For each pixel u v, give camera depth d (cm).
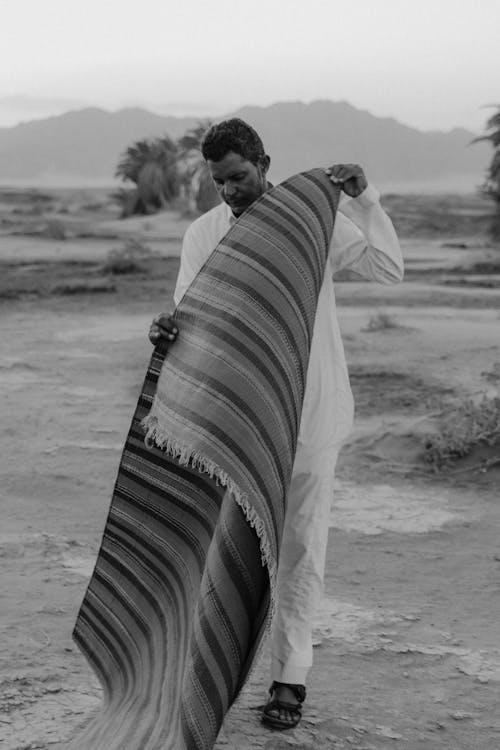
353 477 858
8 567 608
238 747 388
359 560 650
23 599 553
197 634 334
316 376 384
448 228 5744
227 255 348
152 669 368
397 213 7281
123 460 367
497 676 473
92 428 1016
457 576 623
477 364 1452
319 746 396
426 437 908
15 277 2845
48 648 484
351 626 531
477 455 876
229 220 390
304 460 387
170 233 5153
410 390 1237
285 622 399
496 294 2567
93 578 382
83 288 2523
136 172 7075
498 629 534
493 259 3509
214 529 362
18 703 423
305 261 351
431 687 460
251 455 330
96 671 386
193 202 6662
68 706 423
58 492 791
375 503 783
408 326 1895
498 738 413
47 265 3262
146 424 347
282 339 342
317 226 359
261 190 377
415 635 522
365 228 391
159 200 6969
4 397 1174
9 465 866
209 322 342
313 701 437
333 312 393
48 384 1266
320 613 549
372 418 1075
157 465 368
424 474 866
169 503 370
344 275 3041
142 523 373
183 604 367
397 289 2688
